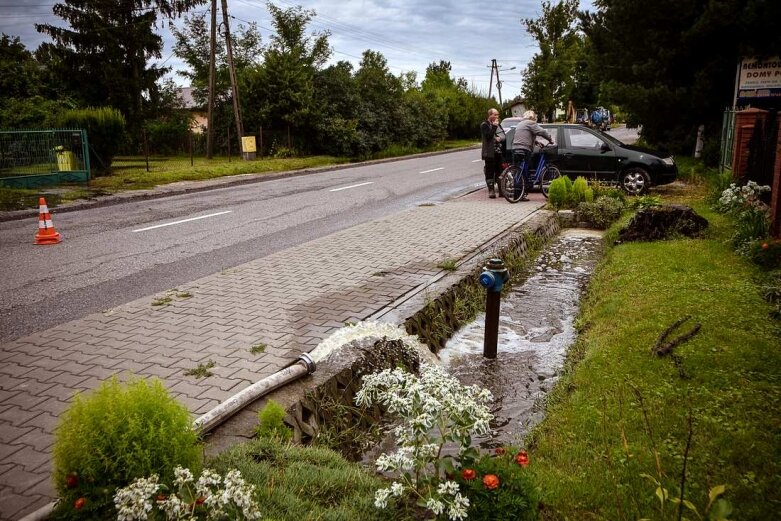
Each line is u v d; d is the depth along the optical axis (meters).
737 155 11.72
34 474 3.23
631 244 8.91
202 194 16.42
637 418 3.67
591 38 21.36
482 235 9.77
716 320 5.24
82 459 2.41
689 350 4.60
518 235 9.66
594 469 3.20
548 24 45.47
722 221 9.72
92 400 2.53
